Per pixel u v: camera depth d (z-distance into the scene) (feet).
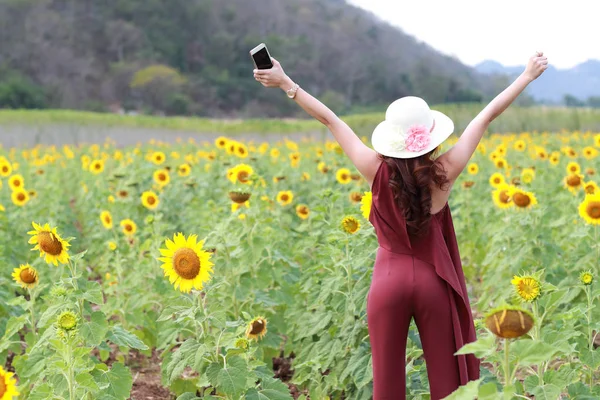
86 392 12.73
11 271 23.68
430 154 12.12
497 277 21.95
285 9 352.08
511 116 103.60
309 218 24.98
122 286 21.11
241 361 13.05
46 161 54.08
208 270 13.56
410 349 14.65
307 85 318.45
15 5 282.77
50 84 267.59
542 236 21.89
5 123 114.32
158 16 317.22
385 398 12.17
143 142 106.52
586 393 12.53
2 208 28.60
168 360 15.44
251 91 302.86
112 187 37.27
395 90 331.16
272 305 18.95
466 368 12.02
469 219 30.76
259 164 40.57
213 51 315.99
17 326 15.69
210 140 110.11
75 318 12.16
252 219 21.04
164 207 33.47
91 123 122.11
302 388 18.07
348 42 345.72
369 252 16.14
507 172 37.83
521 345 9.47
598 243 19.94
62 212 36.99
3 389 9.73
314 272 19.06
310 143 81.10
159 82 281.74
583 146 64.95
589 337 15.55
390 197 11.94
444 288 11.89
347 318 15.76
